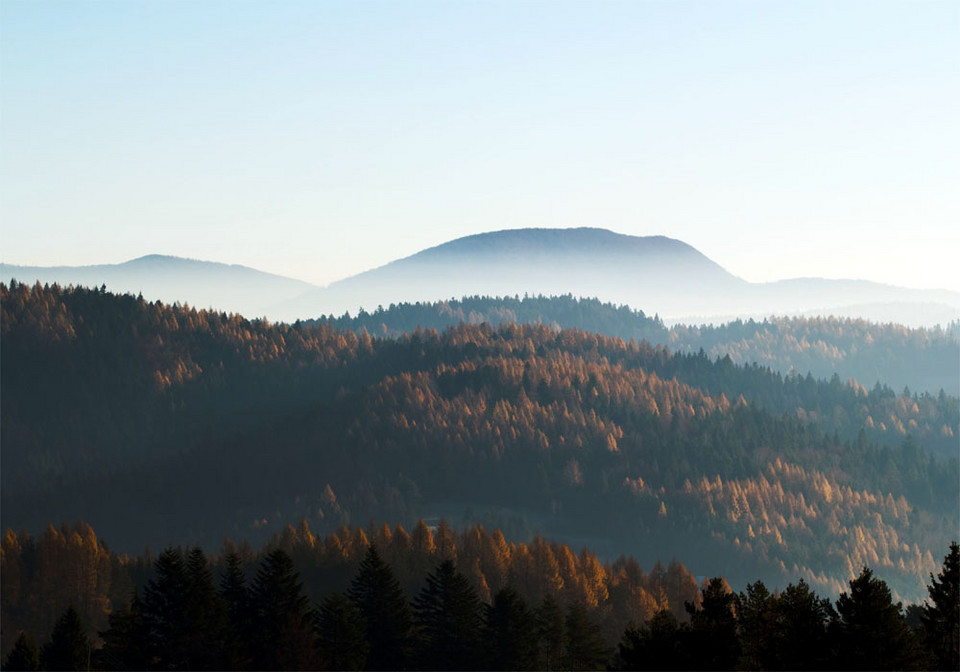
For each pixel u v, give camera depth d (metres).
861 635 181.12
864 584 183.88
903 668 179.25
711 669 188.50
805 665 186.12
